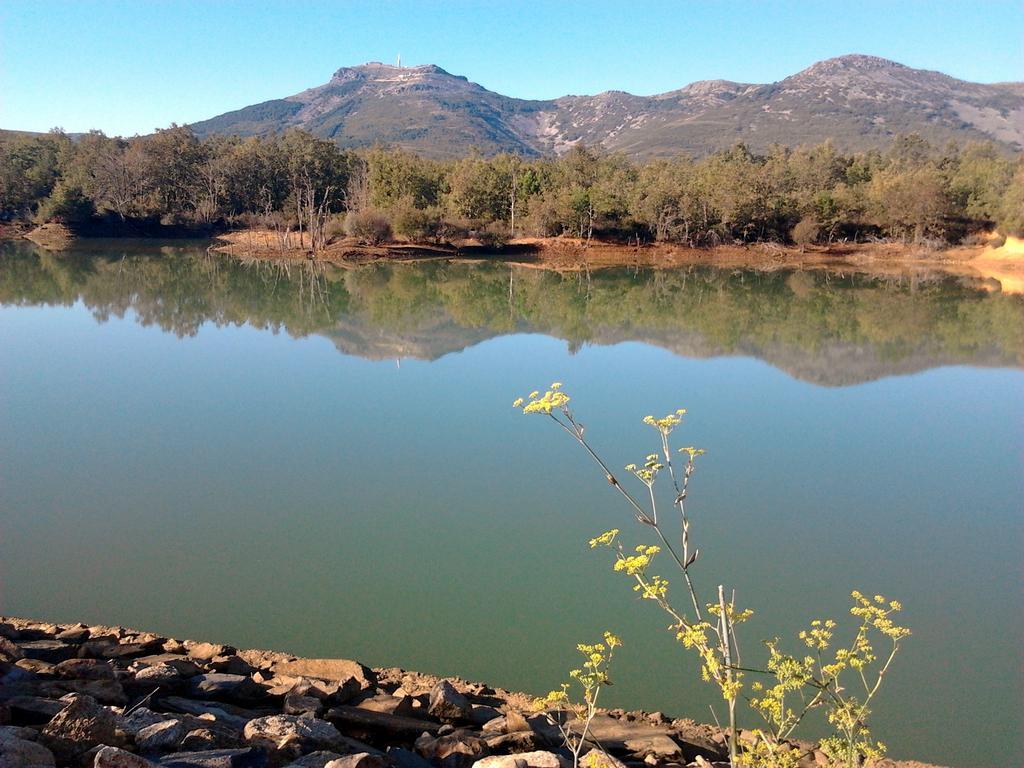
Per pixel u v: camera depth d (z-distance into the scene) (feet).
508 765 16.39
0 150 266.77
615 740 20.76
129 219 254.47
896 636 13.53
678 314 123.75
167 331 100.12
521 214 253.03
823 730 23.81
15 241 231.50
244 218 269.03
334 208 289.53
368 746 17.85
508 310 124.57
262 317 112.47
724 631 11.90
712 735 22.72
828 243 241.76
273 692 21.62
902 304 138.21
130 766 13.87
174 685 20.84
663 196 236.43
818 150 311.88
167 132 278.05
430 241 226.38
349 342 94.79
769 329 109.81
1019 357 91.09
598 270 194.80
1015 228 209.77
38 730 15.64
